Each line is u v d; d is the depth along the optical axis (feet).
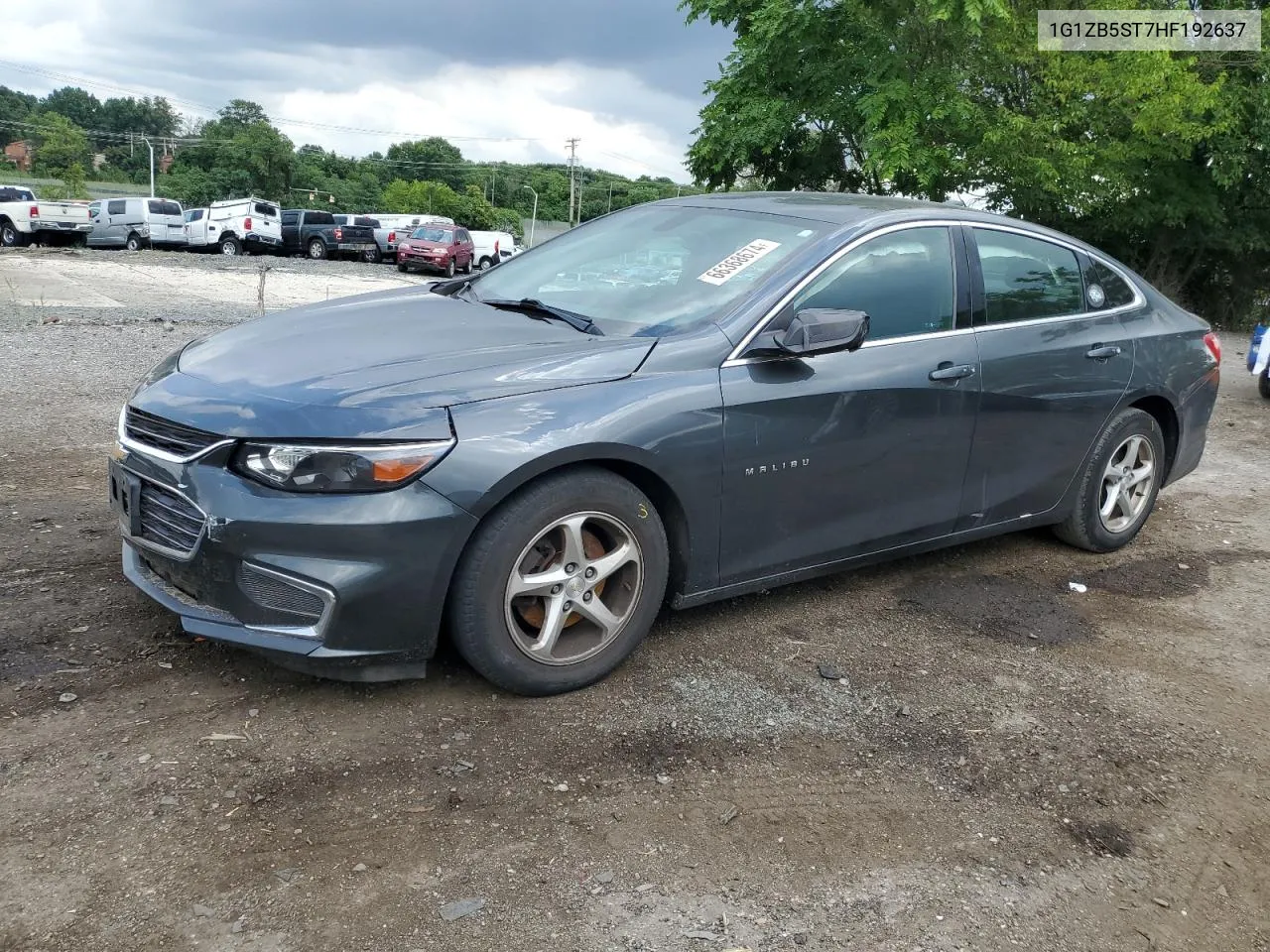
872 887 8.25
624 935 7.48
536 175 490.08
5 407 22.59
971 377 13.75
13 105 478.59
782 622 13.42
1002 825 9.26
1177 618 14.61
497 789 9.12
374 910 7.52
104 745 9.33
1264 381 36.09
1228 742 11.12
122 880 7.63
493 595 10.10
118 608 12.16
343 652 9.66
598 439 10.34
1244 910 8.43
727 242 13.26
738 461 11.57
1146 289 17.38
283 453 9.38
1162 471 17.54
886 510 13.38
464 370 10.44
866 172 62.08
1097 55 59.36
